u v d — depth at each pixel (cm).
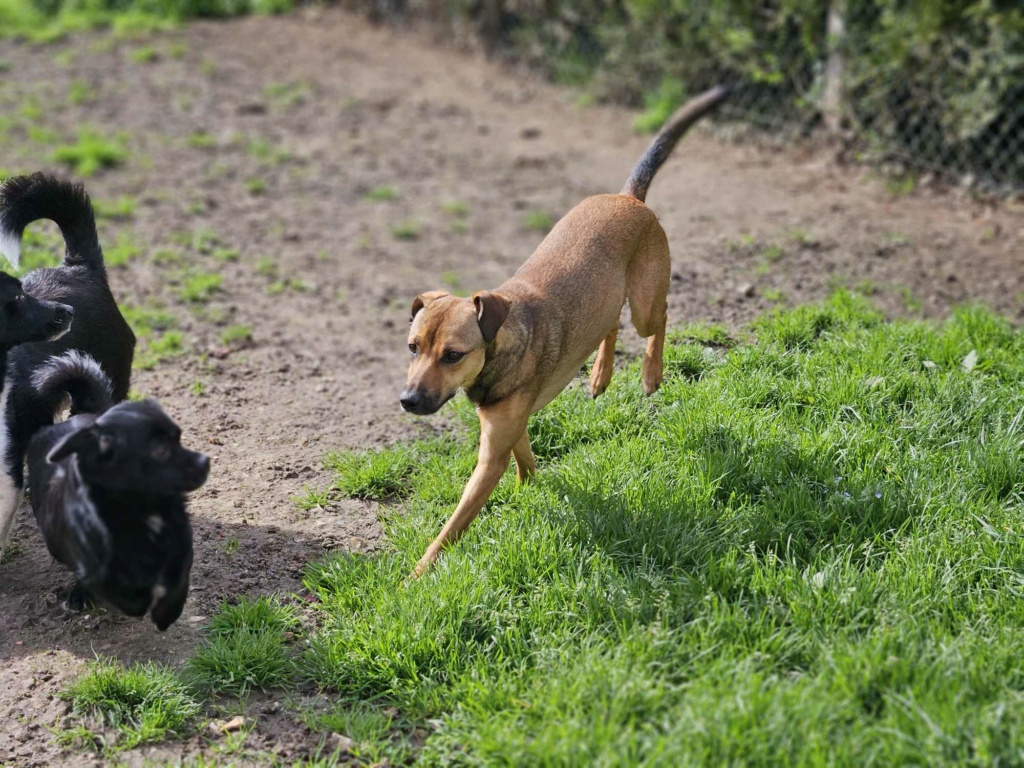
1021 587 648
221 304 1288
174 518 647
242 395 1058
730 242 1323
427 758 578
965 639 604
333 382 1104
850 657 582
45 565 782
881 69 1620
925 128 1633
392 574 735
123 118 1973
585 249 781
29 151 1748
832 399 886
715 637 624
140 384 1061
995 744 516
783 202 1557
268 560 784
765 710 546
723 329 1045
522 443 799
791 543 716
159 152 1822
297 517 845
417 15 2517
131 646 693
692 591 662
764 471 790
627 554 721
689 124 935
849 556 687
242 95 2133
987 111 1514
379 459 903
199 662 664
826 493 771
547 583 698
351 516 847
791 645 614
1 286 709
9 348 727
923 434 839
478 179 1784
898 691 566
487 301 679
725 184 1661
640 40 2016
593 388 888
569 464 833
